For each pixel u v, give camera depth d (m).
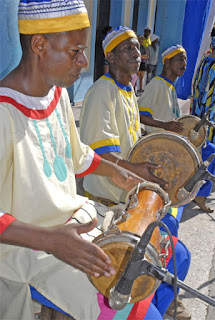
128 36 2.16
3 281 1.39
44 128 1.32
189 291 1.02
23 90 1.25
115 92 2.18
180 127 2.93
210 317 2.25
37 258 1.38
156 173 1.93
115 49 2.19
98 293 1.32
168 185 1.91
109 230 1.24
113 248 1.16
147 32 8.77
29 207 1.29
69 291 1.31
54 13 1.13
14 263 1.35
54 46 1.18
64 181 1.44
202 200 3.57
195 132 2.90
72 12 1.14
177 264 1.72
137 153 1.98
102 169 1.69
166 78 3.38
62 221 1.43
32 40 1.17
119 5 7.84
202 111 4.33
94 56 7.21
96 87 2.15
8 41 1.85
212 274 2.66
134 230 1.23
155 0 9.79
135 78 6.80
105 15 7.71
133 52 2.18
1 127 1.15
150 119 3.09
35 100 1.28
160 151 1.93
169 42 8.09
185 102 8.58
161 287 1.67
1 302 1.41
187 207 3.70
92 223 1.06
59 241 1.04
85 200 1.67
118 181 1.68
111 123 2.12
